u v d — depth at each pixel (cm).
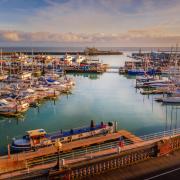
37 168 2502
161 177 2536
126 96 7519
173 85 8144
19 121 5216
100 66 13000
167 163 2795
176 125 4912
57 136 3716
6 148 3753
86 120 5219
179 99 6625
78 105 6450
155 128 4741
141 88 8669
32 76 10200
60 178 2364
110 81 10275
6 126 4919
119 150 2764
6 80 9138
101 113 5741
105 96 7519
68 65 13112
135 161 2814
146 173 2605
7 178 2278
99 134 3959
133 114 5681
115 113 5750
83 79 10800
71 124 4956
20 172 2434
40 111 5906
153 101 6906
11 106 5453
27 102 6006
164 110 6041
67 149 3384
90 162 2552
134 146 2952
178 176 2550
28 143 3562
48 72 11200
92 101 6881
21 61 13512
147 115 5609
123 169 2680
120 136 3816
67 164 2497
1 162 2956
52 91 7169
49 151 3325
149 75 10838
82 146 3512
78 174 2495
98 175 2572
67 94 7744
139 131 4569
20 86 7681
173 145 3073
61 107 6256
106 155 2717
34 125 4934
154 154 2933
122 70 12469
